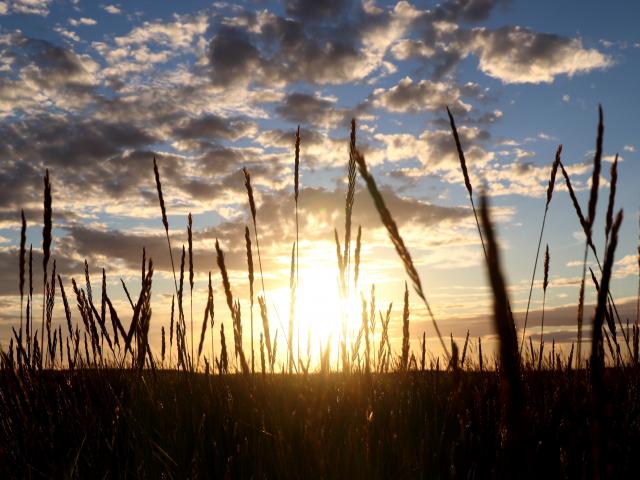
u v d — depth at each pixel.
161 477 2.28
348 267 2.22
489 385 2.46
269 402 2.40
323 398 1.73
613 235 0.76
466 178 1.85
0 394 2.71
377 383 2.84
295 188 2.75
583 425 2.11
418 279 0.89
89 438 2.65
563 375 2.66
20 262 2.93
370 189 0.88
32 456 2.53
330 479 1.92
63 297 3.50
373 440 2.29
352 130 2.17
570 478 1.81
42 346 2.99
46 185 2.55
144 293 2.45
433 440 2.34
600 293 0.77
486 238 0.55
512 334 0.59
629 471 1.62
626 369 2.22
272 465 2.25
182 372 3.37
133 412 2.78
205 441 2.51
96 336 3.29
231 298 2.19
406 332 2.72
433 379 3.15
